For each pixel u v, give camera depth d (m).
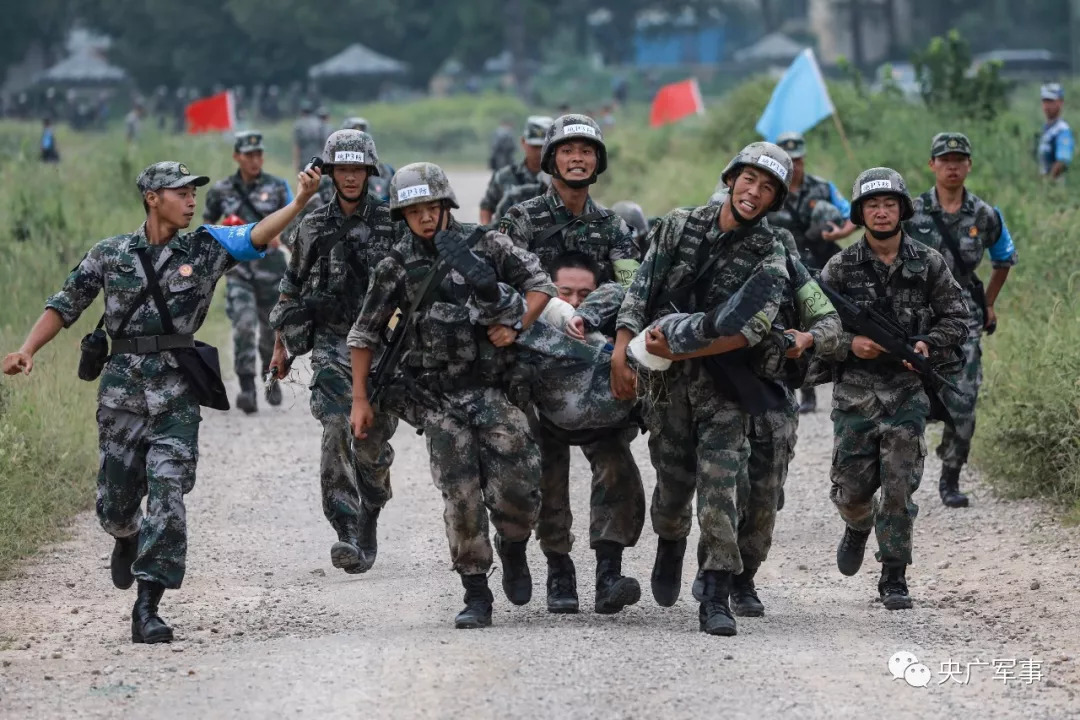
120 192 72.31
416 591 22.47
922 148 59.28
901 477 21.17
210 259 19.78
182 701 16.19
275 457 33.78
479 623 19.44
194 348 19.83
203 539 26.59
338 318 22.53
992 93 68.44
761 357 18.62
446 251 18.52
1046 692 16.92
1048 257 39.50
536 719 15.34
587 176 20.16
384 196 37.56
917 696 16.52
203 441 35.56
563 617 20.39
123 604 22.03
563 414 19.34
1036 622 20.28
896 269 21.22
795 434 19.84
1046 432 27.70
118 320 19.64
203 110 85.06
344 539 22.64
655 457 19.55
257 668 17.36
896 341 20.95
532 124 33.69
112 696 16.50
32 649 19.22
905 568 21.69
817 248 32.19
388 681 16.56
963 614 21.02
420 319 18.83
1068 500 26.64
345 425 22.64
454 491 19.08
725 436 18.83
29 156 75.81
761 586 23.20
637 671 17.02
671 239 18.80
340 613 21.20
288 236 36.47
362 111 197.62
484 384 19.05
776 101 50.53
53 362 35.25
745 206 18.38
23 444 28.00
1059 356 29.80
